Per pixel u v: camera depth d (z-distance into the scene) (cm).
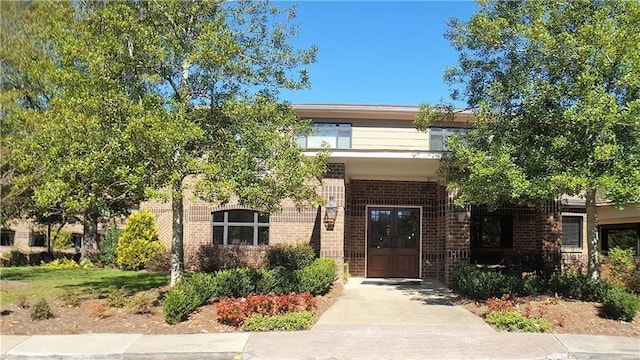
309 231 1720
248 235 1752
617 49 995
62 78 979
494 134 1178
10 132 1423
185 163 1009
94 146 946
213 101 1141
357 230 1772
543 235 1614
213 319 999
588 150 1019
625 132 1042
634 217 1973
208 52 998
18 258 2553
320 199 1173
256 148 1064
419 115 1354
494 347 865
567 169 1027
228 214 1761
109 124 970
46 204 1009
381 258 1766
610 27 1009
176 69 1103
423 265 1759
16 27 1688
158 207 1870
